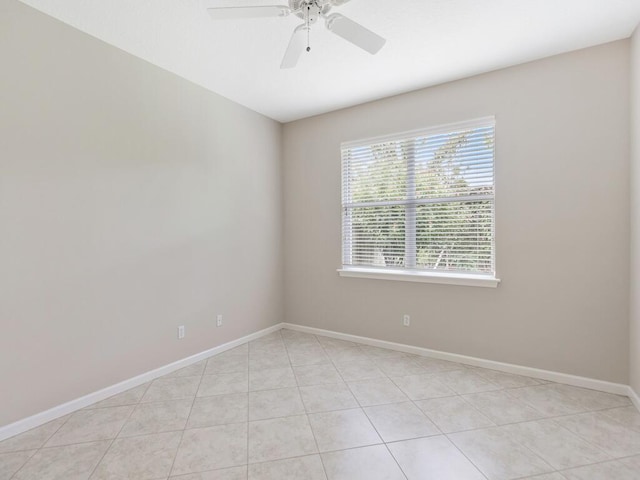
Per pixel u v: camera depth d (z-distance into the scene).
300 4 1.69
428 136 3.08
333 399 2.33
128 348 2.49
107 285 2.36
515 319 2.71
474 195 2.88
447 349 3.02
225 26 2.15
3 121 1.86
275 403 2.28
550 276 2.56
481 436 1.90
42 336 2.03
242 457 1.73
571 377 2.50
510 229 2.70
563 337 2.53
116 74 2.39
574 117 2.46
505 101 2.70
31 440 1.87
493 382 2.57
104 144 2.33
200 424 2.03
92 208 2.27
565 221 2.50
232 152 3.38
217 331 3.23
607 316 2.38
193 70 2.75
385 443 1.84
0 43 1.84
